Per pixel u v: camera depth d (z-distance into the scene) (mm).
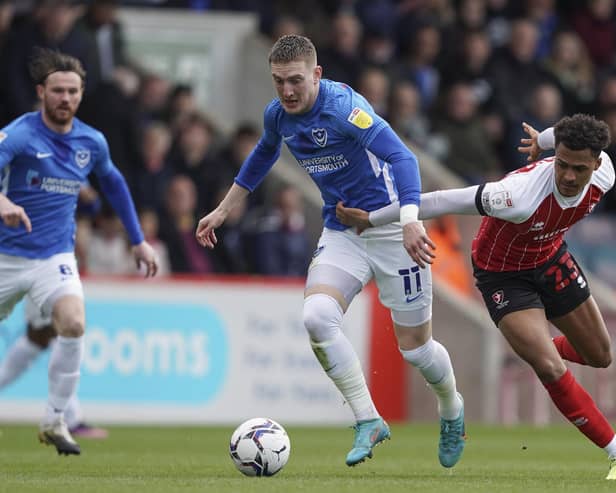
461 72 63375
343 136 24906
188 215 51750
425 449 36906
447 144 60156
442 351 26516
